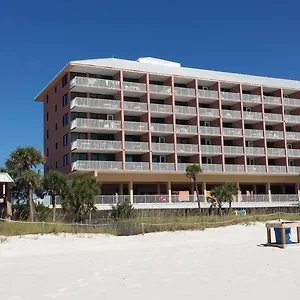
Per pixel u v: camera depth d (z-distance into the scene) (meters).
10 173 40.03
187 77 60.09
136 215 40.59
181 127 58.53
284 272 12.07
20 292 10.16
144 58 67.62
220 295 9.24
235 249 18.91
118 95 56.03
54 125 60.66
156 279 11.41
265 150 63.19
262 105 64.44
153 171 55.47
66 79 56.59
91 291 10.05
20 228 27.09
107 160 55.84
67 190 38.31
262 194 63.56
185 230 30.33
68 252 19.53
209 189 62.34
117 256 17.22
